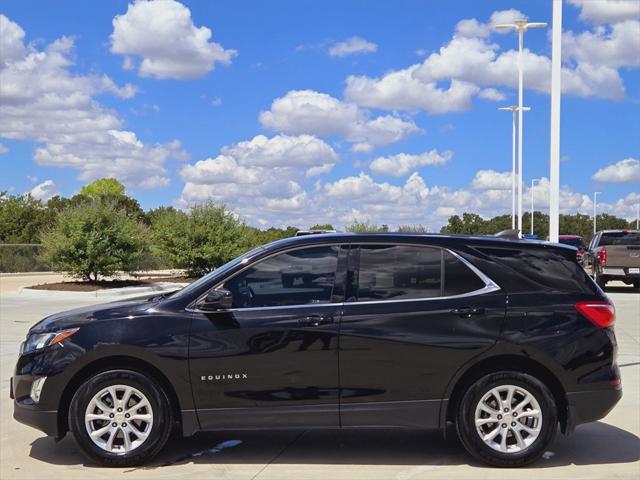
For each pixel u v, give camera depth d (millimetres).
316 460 5746
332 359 5504
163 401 5527
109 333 5527
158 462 5688
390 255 5734
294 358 5508
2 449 6066
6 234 47500
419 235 5824
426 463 5672
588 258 25594
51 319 5836
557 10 16500
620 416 7176
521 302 5586
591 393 5504
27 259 35031
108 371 5516
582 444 6223
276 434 6523
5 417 7129
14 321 15289
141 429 5574
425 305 5586
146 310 5645
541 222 86500
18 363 5688
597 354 5527
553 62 16625
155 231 30172
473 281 5664
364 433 6562
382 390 5504
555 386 5648
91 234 25156
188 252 29250
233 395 5516
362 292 5652
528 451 5480
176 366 5488
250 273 5730
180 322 5562
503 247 5762
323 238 5812
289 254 5766
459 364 5484
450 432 6590
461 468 5543
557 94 16656
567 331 5520
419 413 5512
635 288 25203
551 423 5484
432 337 5496
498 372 5504
